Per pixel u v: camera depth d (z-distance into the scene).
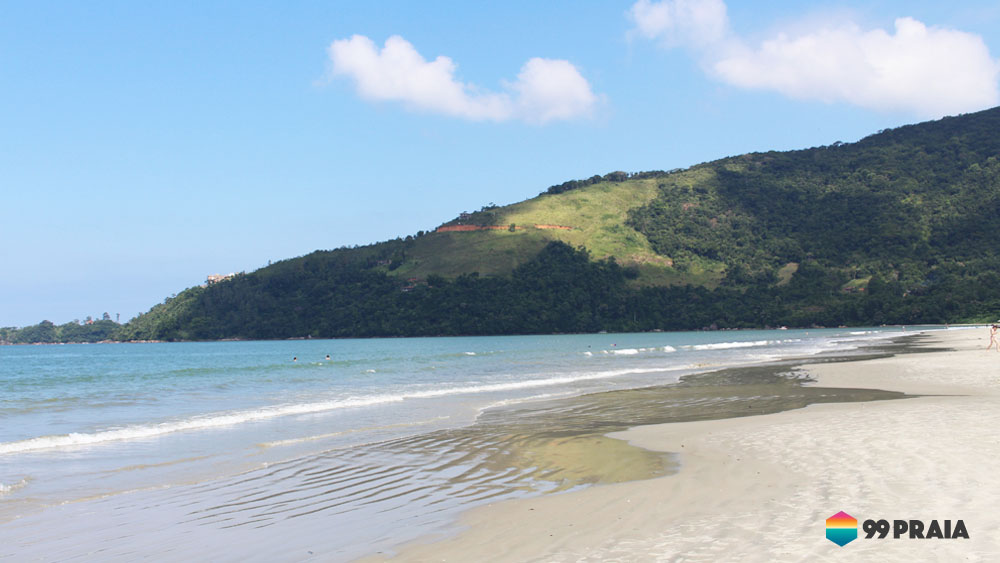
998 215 173.62
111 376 43.47
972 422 12.73
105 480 11.03
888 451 10.30
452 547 6.97
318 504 9.20
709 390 24.16
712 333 143.25
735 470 9.95
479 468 11.30
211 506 9.26
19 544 7.70
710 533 6.82
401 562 6.59
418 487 10.04
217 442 14.77
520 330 164.12
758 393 22.27
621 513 7.90
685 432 14.27
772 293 166.00
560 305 167.38
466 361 53.50
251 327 175.25
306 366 49.97
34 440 14.88
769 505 7.77
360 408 21.11
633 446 12.88
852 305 144.00
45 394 29.38
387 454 12.88
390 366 47.78
